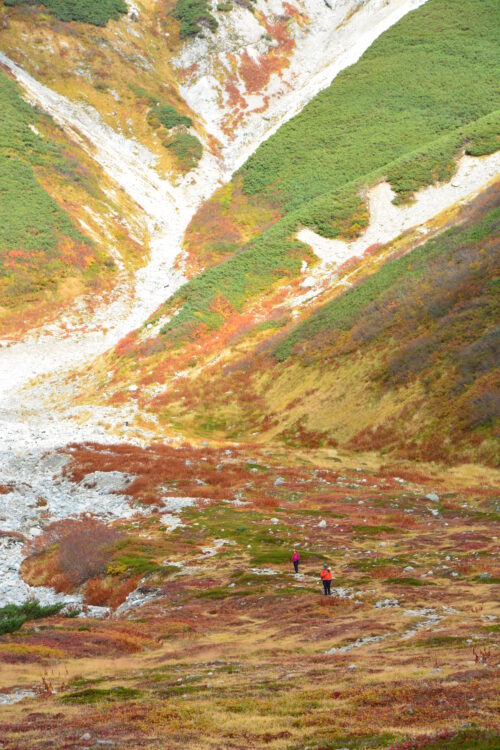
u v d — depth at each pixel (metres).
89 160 126.88
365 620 19.12
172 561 30.69
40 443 56.75
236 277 91.06
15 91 131.00
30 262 97.50
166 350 79.00
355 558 28.59
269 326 77.25
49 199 108.44
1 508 41.25
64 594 29.84
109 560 31.53
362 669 13.81
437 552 28.27
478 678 11.71
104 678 15.66
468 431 46.47
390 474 45.75
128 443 56.91
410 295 64.62
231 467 49.50
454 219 82.06
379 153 115.81
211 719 11.33
